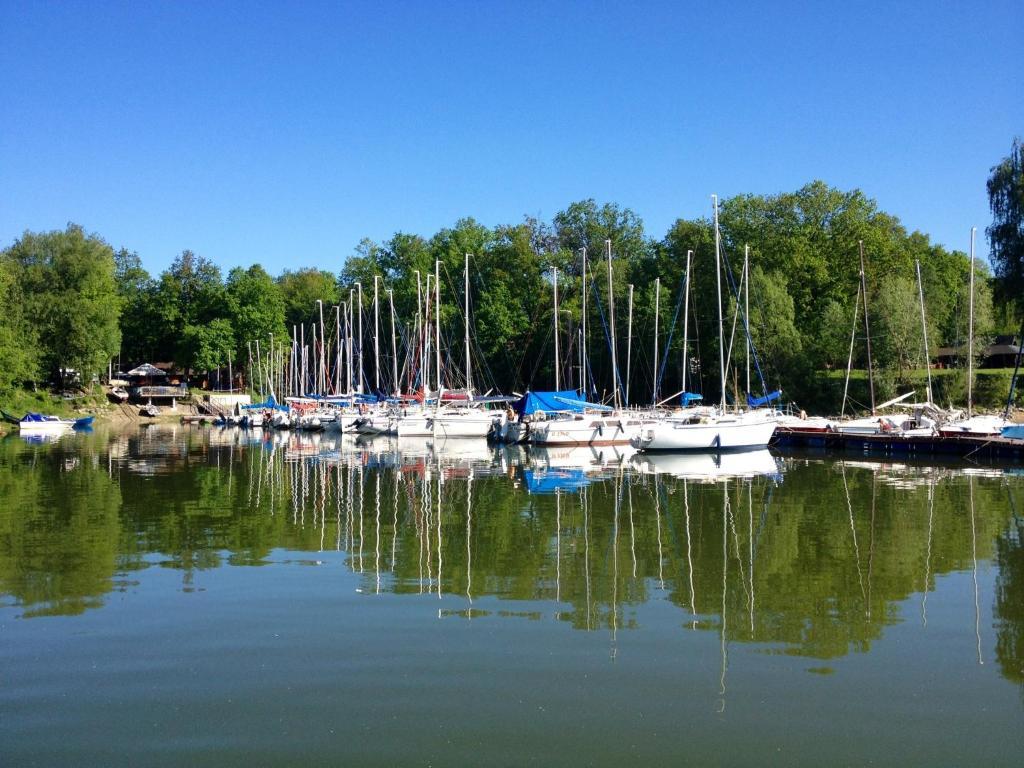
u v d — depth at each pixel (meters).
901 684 10.16
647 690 9.92
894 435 43.09
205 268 128.25
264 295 114.88
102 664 10.76
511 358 92.38
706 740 8.59
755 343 68.44
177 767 7.98
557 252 100.50
